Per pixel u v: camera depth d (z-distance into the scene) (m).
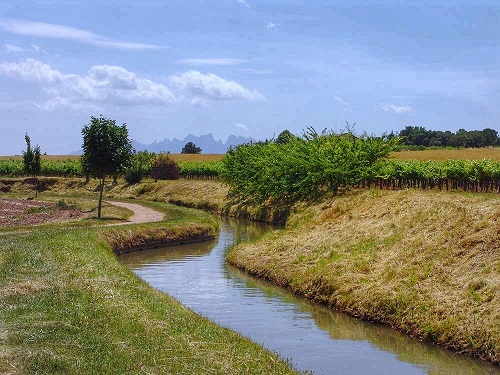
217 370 12.24
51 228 37.28
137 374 11.58
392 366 15.54
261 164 56.94
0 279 19.56
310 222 36.53
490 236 20.59
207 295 23.48
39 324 14.54
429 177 46.19
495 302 16.95
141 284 21.62
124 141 44.81
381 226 27.53
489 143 151.00
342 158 48.38
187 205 66.50
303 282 23.97
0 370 11.52
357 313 20.36
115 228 36.44
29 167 66.44
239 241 39.06
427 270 20.56
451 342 16.78
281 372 13.04
